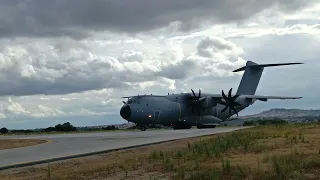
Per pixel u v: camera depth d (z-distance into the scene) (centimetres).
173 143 2852
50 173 1578
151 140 3278
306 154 1620
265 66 7119
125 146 2700
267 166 1370
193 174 1262
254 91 7281
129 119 5716
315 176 1162
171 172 1411
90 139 3819
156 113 5881
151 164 1653
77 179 1405
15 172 1678
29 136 5284
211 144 2266
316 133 2952
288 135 2797
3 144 3466
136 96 5884
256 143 2303
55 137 4619
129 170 1520
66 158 2127
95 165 1766
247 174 1247
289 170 1227
